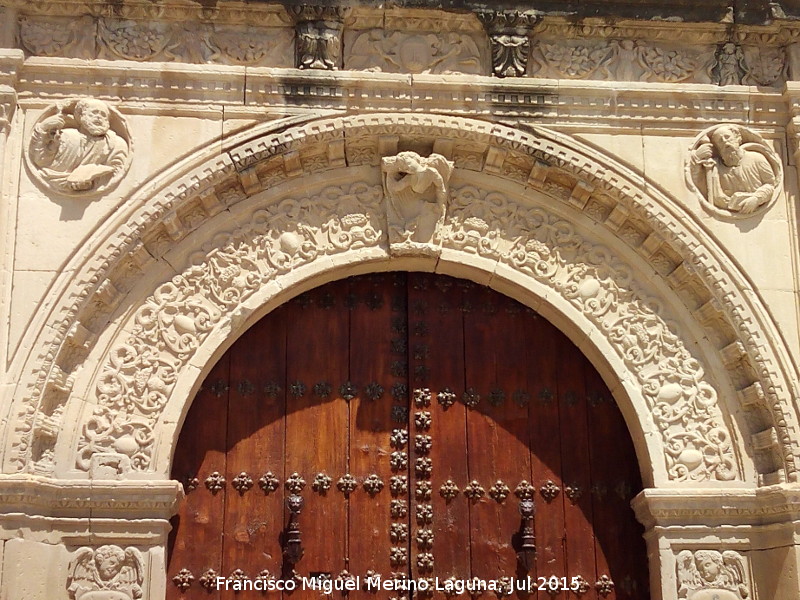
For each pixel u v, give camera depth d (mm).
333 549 8898
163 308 8891
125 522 8305
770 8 9555
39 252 8594
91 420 8523
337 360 9344
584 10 9453
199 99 9078
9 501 7945
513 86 9289
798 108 9375
